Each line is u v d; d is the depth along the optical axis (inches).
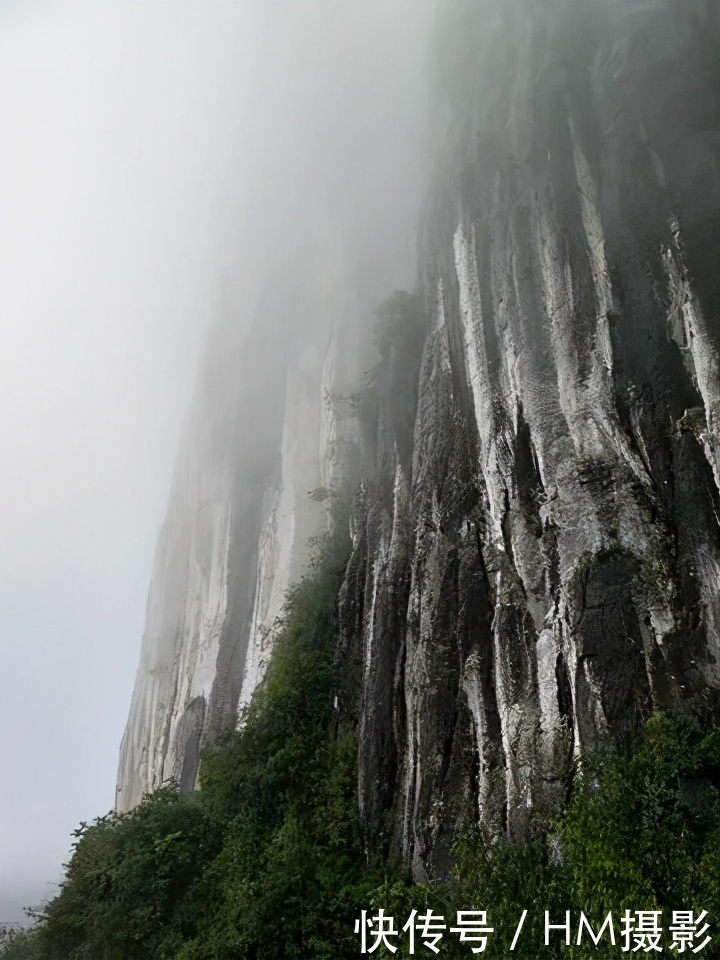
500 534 637.9
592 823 456.1
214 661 1251.2
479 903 484.1
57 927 741.9
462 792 558.6
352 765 693.9
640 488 580.7
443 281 836.6
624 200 716.7
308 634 855.7
